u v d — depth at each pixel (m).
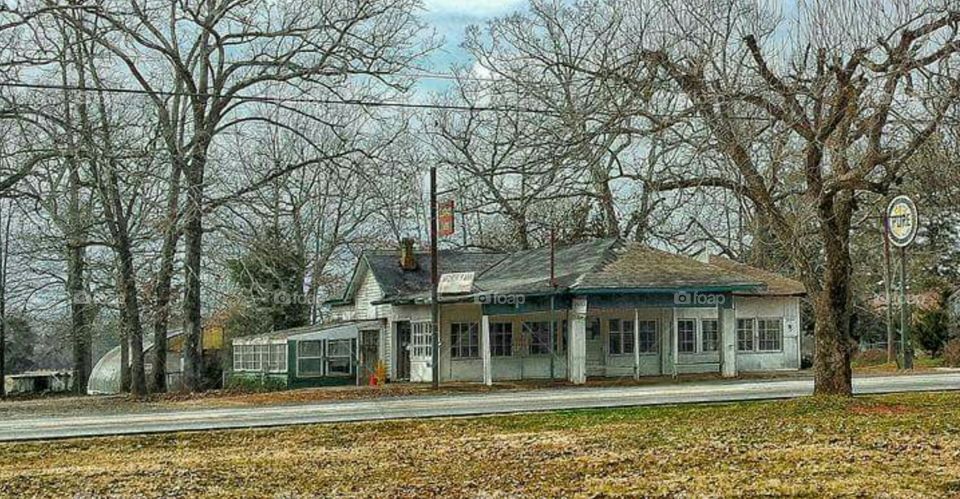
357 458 15.78
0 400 40.06
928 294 50.53
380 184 43.66
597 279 36.19
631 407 22.33
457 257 44.06
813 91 18.86
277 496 12.48
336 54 34.88
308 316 51.69
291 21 35.09
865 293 55.84
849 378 21.75
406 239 42.66
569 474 13.47
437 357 34.88
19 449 17.52
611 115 18.91
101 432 19.62
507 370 38.78
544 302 36.16
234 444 17.88
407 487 12.92
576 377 35.72
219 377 49.53
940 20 18.03
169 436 18.83
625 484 12.47
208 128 34.94
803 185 22.78
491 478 13.42
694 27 20.28
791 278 51.56
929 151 19.38
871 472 12.58
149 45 33.38
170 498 12.51
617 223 48.16
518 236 49.78
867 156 19.27
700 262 41.25
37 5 31.31
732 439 16.34
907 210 22.70
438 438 18.08
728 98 18.80
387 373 40.94
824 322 21.69
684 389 29.44
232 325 49.97
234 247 36.47
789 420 18.86
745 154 19.81
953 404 21.19
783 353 44.41
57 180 34.31
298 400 29.88
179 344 49.59
